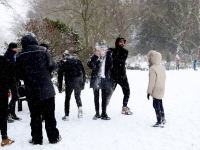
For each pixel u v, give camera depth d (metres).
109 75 4.78
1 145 3.38
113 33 22.95
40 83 3.26
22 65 3.31
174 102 6.27
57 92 8.00
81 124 4.50
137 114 5.24
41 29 8.88
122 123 4.57
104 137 3.79
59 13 16.25
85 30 15.64
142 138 3.73
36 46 3.37
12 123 4.54
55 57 9.62
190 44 31.30
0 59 3.38
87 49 10.91
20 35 9.09
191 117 4.82
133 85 9.76
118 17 22.08
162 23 31.70
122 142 3.57
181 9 30.19
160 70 4.31
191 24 29.47
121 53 4.89
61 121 4.73
